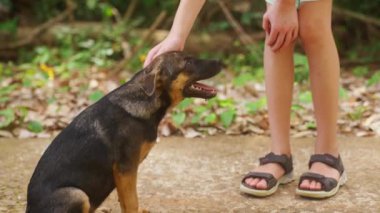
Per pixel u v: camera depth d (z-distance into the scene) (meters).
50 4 5.92
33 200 2.24
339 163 2.64
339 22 5.64
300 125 3.42
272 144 2.68
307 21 2.51
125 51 5.18
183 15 2.51
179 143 3.22
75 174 2.25
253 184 2.59
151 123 2.32
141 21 5.78
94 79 4.52
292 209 2.50
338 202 2.54
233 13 5.69
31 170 2.90
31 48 5.41
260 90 4.12
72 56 5.15
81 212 2.23
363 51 5.36
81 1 5.91
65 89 4.18
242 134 3.37
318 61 2.56
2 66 4.96
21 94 4.07
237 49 5.33
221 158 3.01
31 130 3.42
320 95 2.58
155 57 2.38
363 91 3.98
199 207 2.53
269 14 2.46
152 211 2.50
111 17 5.95
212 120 3.43
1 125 3.44
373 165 2.87
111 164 2.29
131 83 2.35
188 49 5.34
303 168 2.86
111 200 2.63
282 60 2.61
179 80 2.33
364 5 5.56
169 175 2.82
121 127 2.29
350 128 3.39
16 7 6.02
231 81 4.48
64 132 2.31
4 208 2.54
